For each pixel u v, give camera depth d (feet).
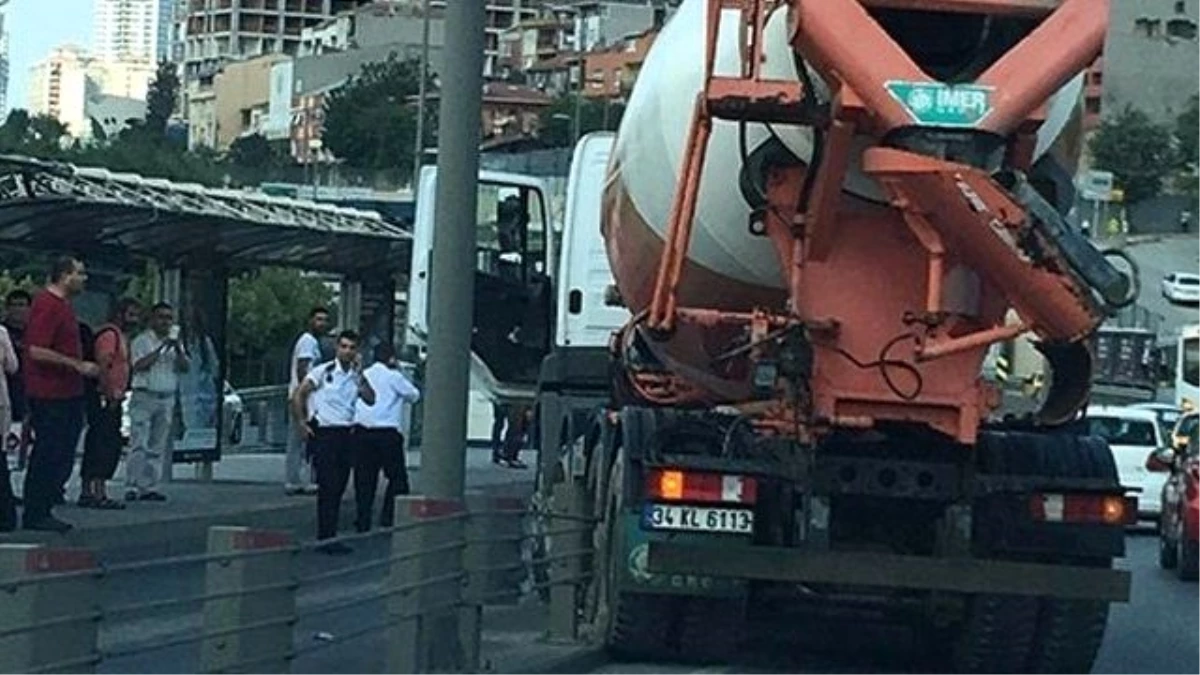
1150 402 132.98
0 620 23.22
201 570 33.83
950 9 39.11
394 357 76.43
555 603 47.62
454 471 43.32
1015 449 44.42
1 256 88.17
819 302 42.06
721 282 43.73
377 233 83.15
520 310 72.64
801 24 38.75
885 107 38.60
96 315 77.61
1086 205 43.42
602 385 62.39
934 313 40.88
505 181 72.54
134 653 26.13
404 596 37.96
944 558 43.11
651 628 45.03
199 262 81.05
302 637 34.91
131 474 71.00
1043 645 45.34
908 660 49.14
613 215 50.85
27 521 56.85
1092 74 40.45
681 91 43.91
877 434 43.42
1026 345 41.91
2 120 227.40
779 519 43.70
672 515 43.60
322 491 65.16
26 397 56.90
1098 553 44.19
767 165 41.70
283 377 174.91
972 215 39.09
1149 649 55.83
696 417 44.91
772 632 53.01
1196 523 77.56
